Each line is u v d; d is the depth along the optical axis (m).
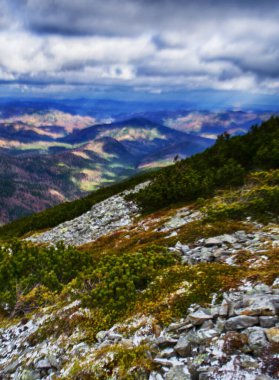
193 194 30.20
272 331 6.30
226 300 8.05
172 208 29.78
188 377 6.20
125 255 12.95
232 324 6.99
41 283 15.49
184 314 8.33
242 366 5.89
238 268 10.03
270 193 18.36
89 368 7.47
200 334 7.09
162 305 8.95
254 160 30.28
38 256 18.03
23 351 10.21
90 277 12.27
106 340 8.53
